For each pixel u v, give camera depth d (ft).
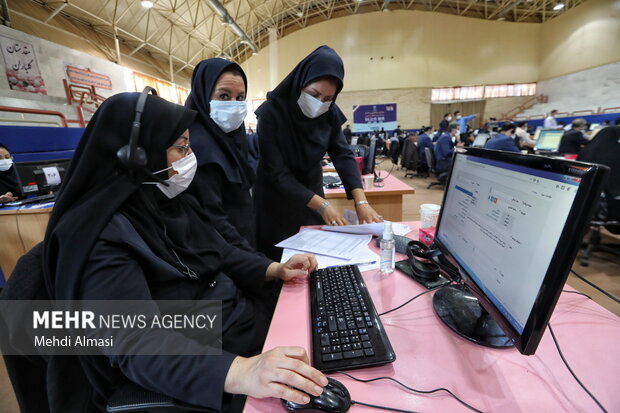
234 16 30.76
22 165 7.07
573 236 1.19
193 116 2.44
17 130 7.68
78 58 18.85
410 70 37.91
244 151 4.41
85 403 2.06
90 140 1.90
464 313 2.09
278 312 2.27
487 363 1.69
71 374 1.98
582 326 1.95
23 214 6.44
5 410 4.20
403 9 36.55
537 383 1.53
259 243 5.25
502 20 37.14
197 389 1.54
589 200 1.14
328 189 6.96
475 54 37.96
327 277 2.70
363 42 37.37
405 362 1.72
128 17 23.24
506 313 1.62
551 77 37.47
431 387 1.54
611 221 6.89
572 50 34.60
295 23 37.47
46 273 1.83
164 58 30.96
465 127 30.22
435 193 17.02
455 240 2.41
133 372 1.62
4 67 14.58
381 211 6.95
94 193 1.90
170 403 1.78
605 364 1.63
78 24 21.07
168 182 2.31
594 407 1.39
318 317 2.13
